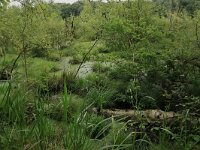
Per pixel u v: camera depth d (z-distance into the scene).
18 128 3.82
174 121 5.52
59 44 16.39
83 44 12.64
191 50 9.16
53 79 9.05
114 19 9.90
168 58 8.98
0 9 6.96
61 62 13.51
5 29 9.74
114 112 7.09
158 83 8.42
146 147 4.88
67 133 3.90
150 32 9.57
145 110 7.29
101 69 11.20
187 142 4.80
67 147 3.64
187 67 8.88
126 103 8.18
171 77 8.66
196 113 5.48
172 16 11.80
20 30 9.91
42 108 3.84
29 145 3.66
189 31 10.02
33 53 13.52
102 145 4.28
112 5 11.44
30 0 8.21
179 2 12.79
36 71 9.81
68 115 5.01
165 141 4.91
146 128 5.47
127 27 9.61
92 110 6.68
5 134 3.71
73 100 6.98
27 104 4.44
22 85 4.92
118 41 10.30
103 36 10.48
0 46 9.40
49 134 4.05
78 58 13.30
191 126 5.24
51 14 17.34
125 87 8.73
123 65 9.60
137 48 9.82
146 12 10.65
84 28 15.84
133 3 10.75
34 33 11.43
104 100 7.56
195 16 11.32
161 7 12.16
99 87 8.60
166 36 10.23
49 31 16.06
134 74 9.17
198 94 7.80
